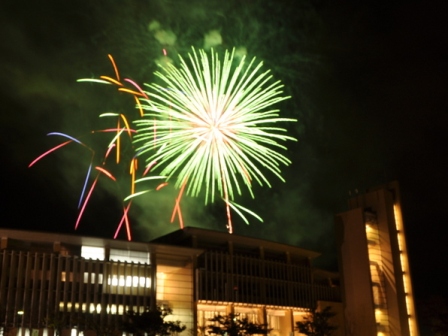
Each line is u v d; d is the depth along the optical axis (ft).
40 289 303.68
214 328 325.83
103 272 326.65
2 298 291.58
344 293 386.32
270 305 399.44
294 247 435.94
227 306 383.04
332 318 414.62
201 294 362.74
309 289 433.07
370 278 374.22
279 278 414.82
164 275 362.53
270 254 428.15
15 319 290.76
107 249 336.70
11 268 299.79
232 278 384.47
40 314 298.35
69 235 322.55
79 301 312.71
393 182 405.18
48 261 312.50
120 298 326.85
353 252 388.37
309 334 360.48
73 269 317.63
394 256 380.58
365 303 371.76
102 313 317.22
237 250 408.67
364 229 385.29
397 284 372.17
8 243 309.83
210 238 393.70
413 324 368.07
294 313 428.15
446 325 367.04
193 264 368.68
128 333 300.81
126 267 336.49
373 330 362.53
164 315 297.12
